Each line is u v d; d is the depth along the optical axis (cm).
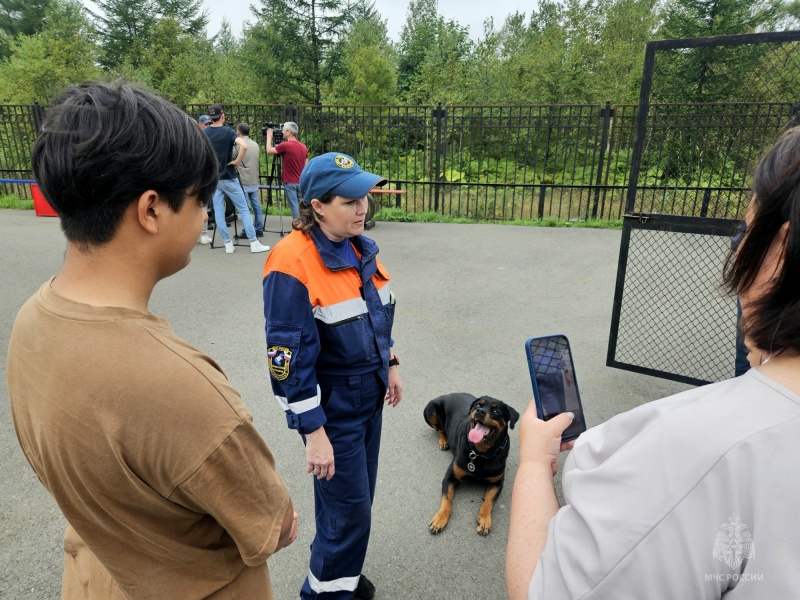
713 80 490
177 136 87
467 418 312
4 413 379
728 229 333
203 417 86
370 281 199
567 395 142
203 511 95
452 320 558
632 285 634
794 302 64
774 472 59
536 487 101
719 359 441
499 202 1275
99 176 81
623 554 65
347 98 2516
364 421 202
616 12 2616
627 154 1227
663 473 65
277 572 251
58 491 92
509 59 2294
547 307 594
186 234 95
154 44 3391
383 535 276
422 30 3200
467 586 245
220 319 556
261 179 1288
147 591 98
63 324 86
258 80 3038
